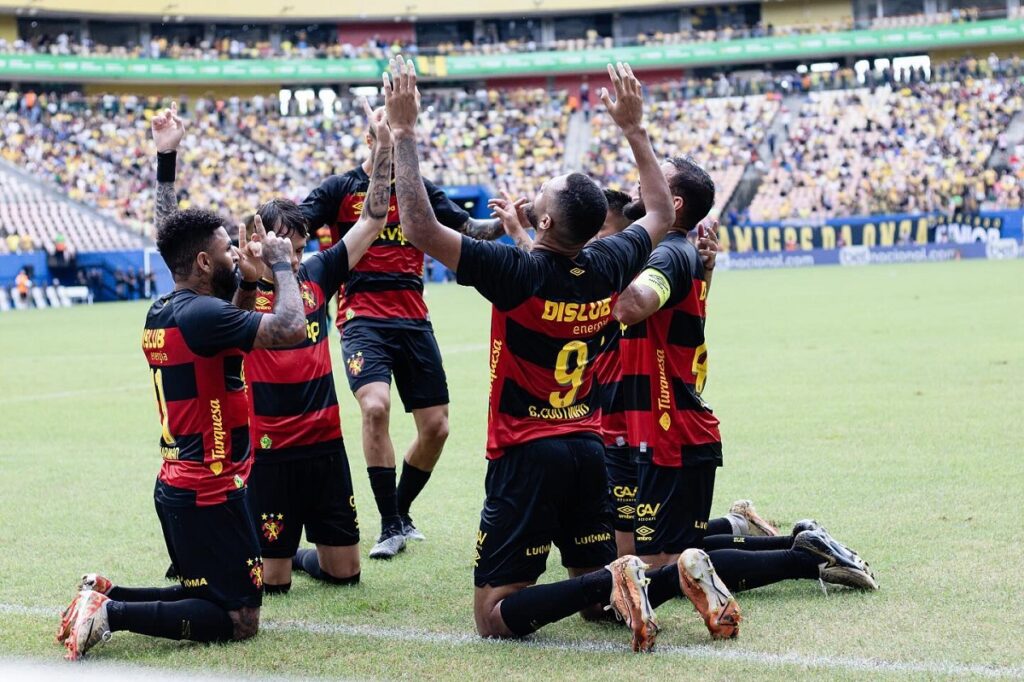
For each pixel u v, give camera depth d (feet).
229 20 310.24
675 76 327.26
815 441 52.47
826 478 44.34
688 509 29.94
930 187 266.36
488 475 27.45
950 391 66.54
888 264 244.01
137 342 126.31
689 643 26.14
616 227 33.24
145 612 26.27
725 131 297.74
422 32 330.75
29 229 230.68
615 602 25.53
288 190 274.36
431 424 39.60
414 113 25.13
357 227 34.83
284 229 33.17
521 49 318.65
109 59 282.77
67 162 258.98
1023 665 23.75
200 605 26.76
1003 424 54.85
